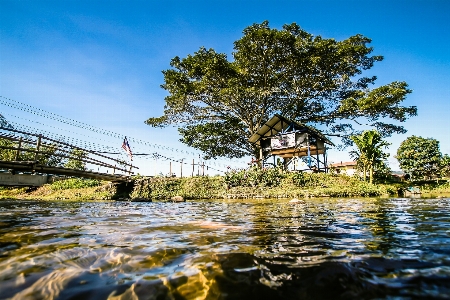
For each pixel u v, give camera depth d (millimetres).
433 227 3250
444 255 1934
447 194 15266
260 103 22859
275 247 2338
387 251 2088
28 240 2764
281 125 21625
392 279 1487
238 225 3820
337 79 21750
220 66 20469
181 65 22922
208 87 21875
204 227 3648
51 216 5457
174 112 23609
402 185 22578
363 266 1721
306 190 15070
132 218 4992
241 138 26484
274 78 21938
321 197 13461
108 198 17953
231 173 18578
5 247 2434
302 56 20250
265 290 1427
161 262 1945
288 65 21141
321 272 1635
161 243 2564
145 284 1545
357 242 2465
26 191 24453
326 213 5379
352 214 5047
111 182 20312
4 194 24297
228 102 22703
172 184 19453
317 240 2613
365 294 1320
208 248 2340
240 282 1546
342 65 21578
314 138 22234
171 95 23422
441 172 32688
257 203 10156
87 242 2639
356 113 22469
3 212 6551
